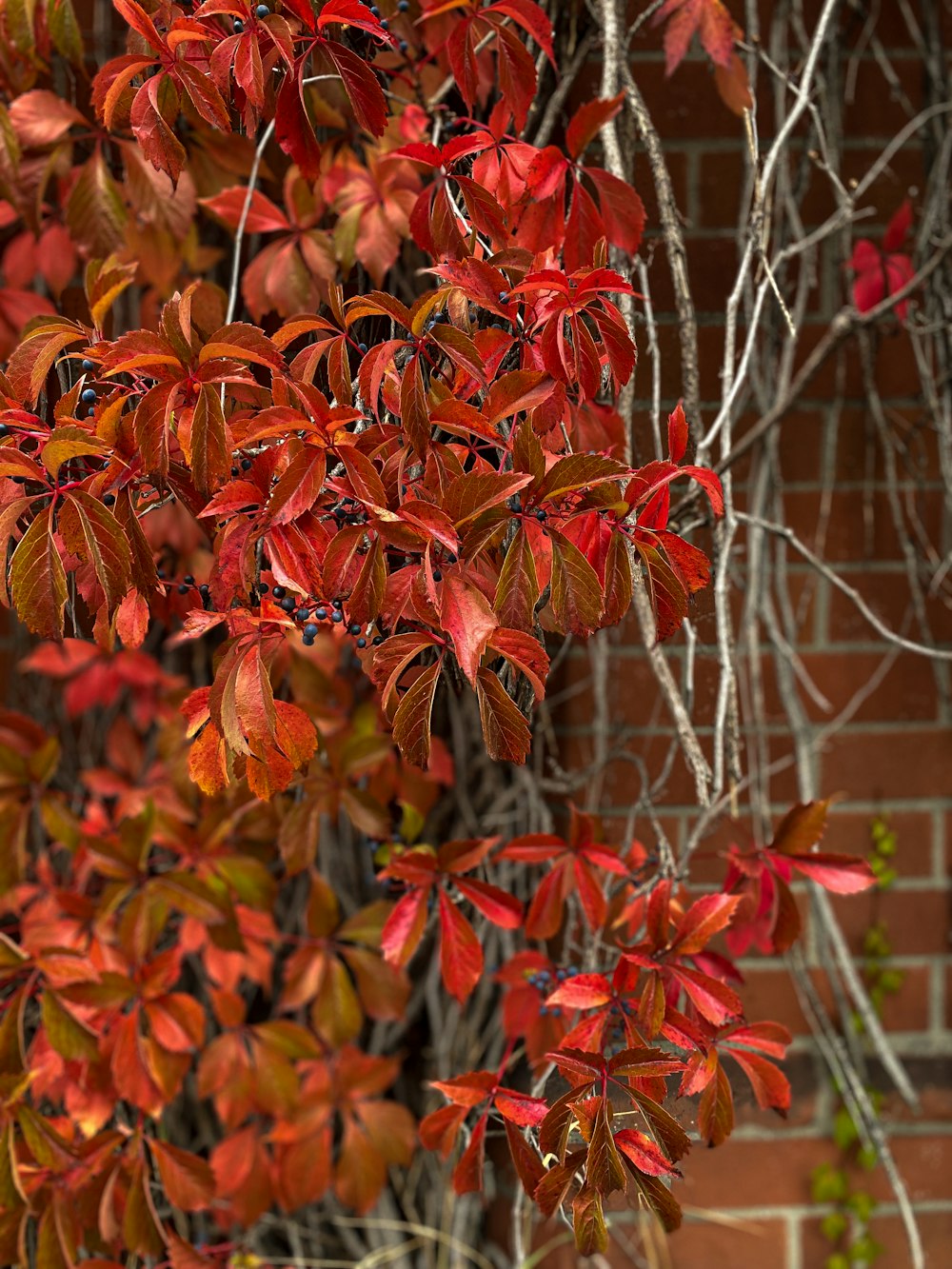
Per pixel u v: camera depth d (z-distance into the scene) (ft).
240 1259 10.53
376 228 9.86
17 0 9.71
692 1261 10.68
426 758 9.09
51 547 9.04
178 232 9.93
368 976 10.44
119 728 10.73
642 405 9.76
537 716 10.49
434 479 9.09
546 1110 9.48
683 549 9.16
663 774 10.11
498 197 9.45
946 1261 10.73
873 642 10.66
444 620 9.01
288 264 9.92
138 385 9.14
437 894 9.84
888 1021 10.73
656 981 9.43
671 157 10.19
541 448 9.04
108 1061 10.08
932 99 10.48
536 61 9.77
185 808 10.50
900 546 10.64
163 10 9.25
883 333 10.50
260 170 9.97
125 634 9.21
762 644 10.61
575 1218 9.23
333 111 9.84
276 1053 10.44
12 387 9.21
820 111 10.36
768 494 10.50
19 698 10.87
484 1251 10.84
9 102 9.94
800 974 10.56
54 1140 9.83
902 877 10.71
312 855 10.12
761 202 9.70
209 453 9.03
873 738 10.68
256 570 9.09
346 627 9.13
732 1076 9.82
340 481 9.07
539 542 9.15
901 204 10.52
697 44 10.00
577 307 9.11
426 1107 10.89
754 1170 10.68
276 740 9.12
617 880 10.06
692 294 10.18
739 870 9.80
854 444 10.61
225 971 10.42
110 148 10.02
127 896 10.18
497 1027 10.73
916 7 10.48
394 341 9.14
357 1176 10.53
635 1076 9.28
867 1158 10.66
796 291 10.46
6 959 9.87
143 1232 9.95
